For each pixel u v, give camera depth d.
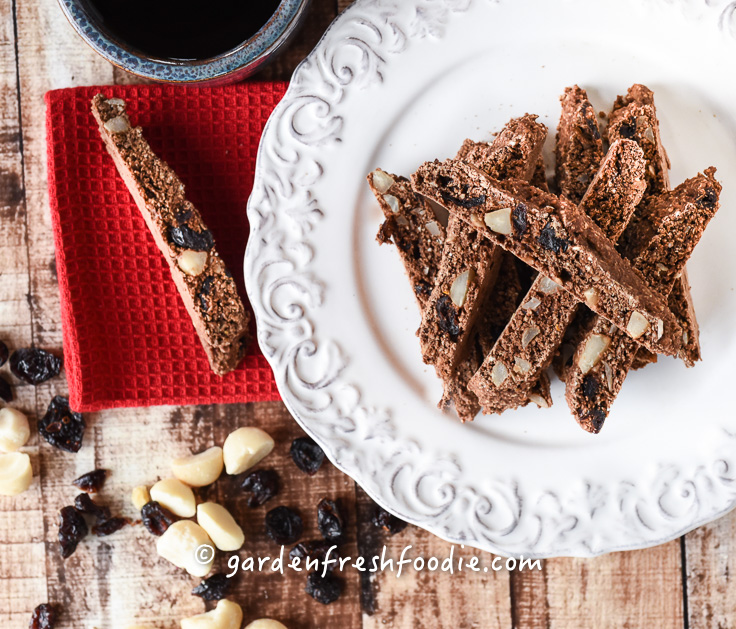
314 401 0.62
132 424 0.65
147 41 0.59
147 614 0.66
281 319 0.62
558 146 0.61
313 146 0.62
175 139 0.63
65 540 0.65
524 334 0.59
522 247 0.58
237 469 0.64
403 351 0.62
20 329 0.65
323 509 0.65
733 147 0.61
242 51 0.58
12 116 0.64
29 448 0.66
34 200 0.65
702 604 0.65
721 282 0.61
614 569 0.65
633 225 0.60
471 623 0.66
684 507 0.62
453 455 0.62
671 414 0.62
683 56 0.61
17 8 0.64
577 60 0.61
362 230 0.62
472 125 0.62
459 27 0.61
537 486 0.62
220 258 0.62
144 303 0.64
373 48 0.61
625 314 0.58
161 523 0.65
